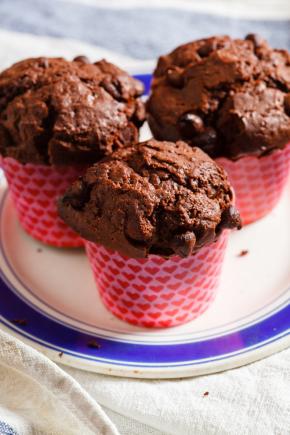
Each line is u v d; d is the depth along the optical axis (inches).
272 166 19.1
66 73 18.7
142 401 15.9
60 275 19.1
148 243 16.3
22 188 19.1
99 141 18.2
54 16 28.7
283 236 19.8
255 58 19.3
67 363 16.7
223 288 18.5
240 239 19.7
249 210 19.8
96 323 17.8
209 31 28.2
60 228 19.4
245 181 19.2
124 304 17.5
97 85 18.8
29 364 15.7
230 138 18.6
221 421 15.5
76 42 27.4
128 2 29.9
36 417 15.8
